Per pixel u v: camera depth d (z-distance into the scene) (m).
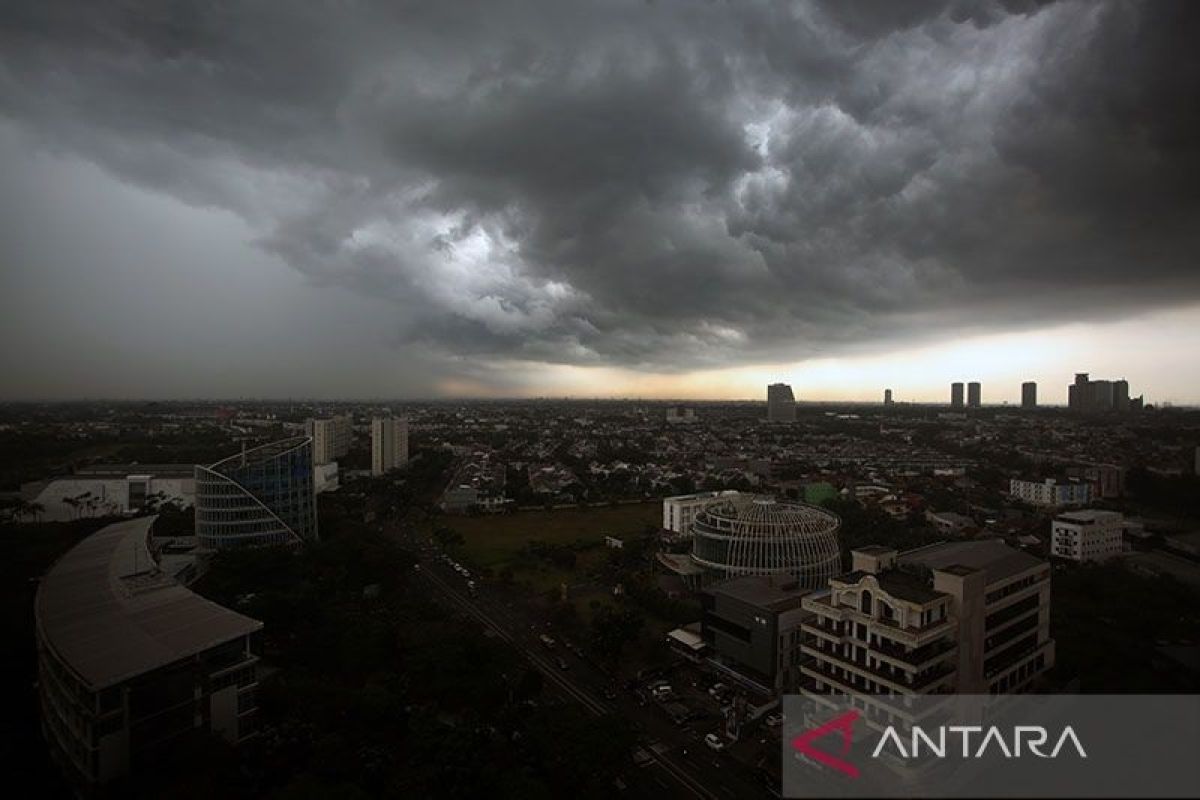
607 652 169.50
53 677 130.88
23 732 139.50
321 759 116.25
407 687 151.62
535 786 109.56
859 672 114.69
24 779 123.12
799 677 159.12
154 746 121.56
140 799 107.12
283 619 186.12
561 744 120.94
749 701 156.12
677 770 128.00
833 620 122.19
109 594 157.38
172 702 124.44
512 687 152.38
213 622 140.38
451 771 114.00
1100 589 191.62
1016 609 128.38
